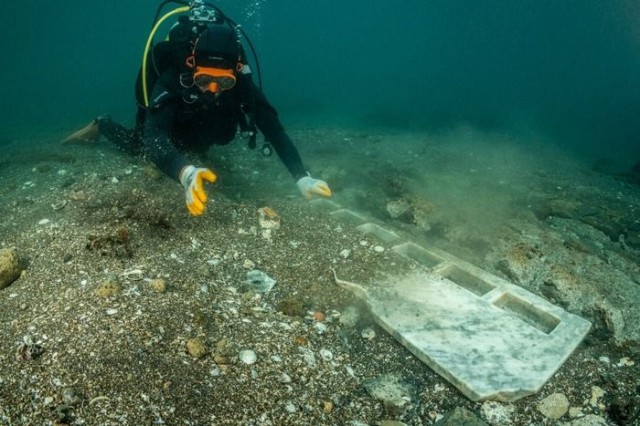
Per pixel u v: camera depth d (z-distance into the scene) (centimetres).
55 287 228
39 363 174
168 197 330
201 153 405
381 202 425
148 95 325
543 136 1206
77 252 259
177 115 312
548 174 654
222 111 318
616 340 256
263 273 279
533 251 329
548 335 235
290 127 987
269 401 183
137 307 211
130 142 438
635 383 226
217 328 216
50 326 194
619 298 281
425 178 521
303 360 211
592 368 232
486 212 413
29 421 153
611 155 1004
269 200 383
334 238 320
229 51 276
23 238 280
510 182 562
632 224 454
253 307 244
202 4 311
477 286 294
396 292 264
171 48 295
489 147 866
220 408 173
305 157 609
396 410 195
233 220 328
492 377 206
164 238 290
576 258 324
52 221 298
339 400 196
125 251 262
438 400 204
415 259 323
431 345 224
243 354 201
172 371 181
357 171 524
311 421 181
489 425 189
